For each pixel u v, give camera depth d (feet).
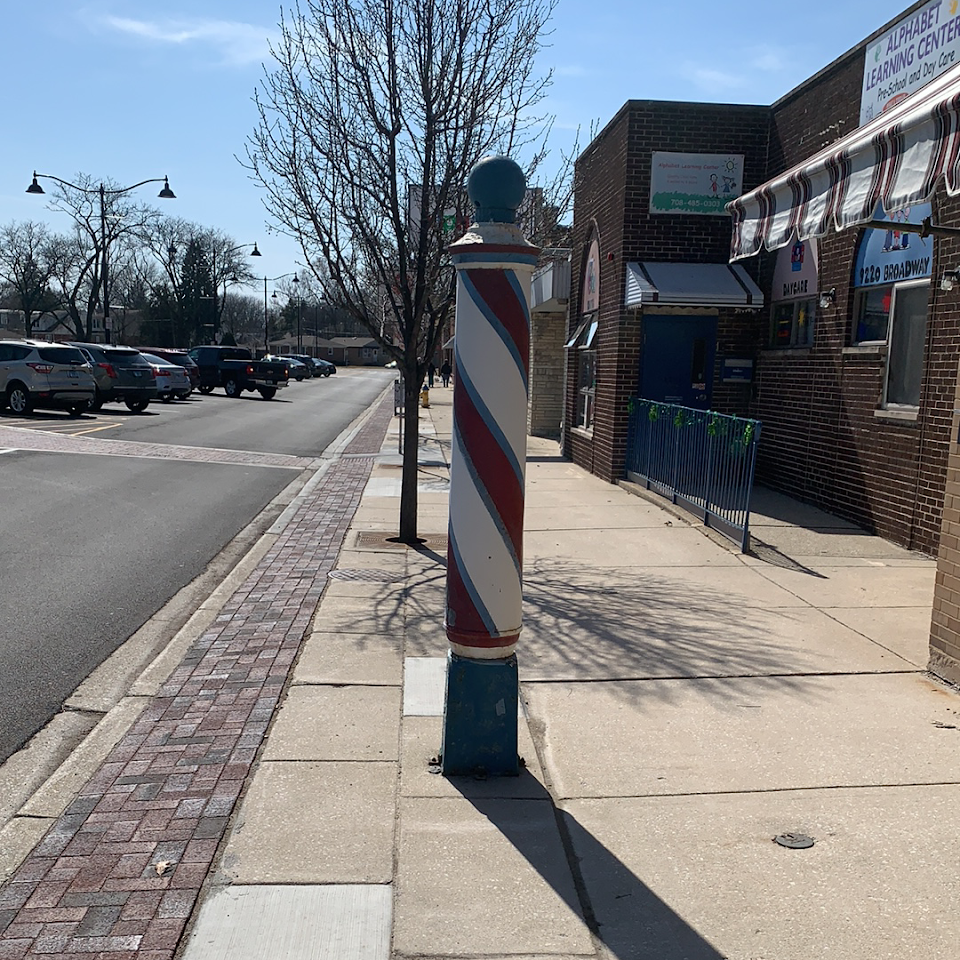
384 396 150.20
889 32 30.76
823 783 13.61
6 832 12.53
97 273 216.95
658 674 18.11
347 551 29.45
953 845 11.91
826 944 9.93
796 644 19.86
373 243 28.07
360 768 14.03
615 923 10.32
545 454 59.06
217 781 13.61
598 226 47.65
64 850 11.70
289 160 39.88
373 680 17.75
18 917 10.32
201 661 18.86
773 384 40.14
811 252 36.22
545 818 12.55
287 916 10.35
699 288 39.65
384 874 11.21
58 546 29.50
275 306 470.39
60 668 19.02
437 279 30.37
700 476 33.14
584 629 20.93
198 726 15.62
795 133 38.65
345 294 28.63
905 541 29.27
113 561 27.99
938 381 27.45
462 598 13.53
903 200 18.97
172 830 12.19
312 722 15.74
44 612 22.62
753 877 11.20
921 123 18.15
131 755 14.49
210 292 305.53
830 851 11.77
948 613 17.51
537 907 10.60
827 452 34.88
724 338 42.22
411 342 29.78
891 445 30.25
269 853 11.64
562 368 72.69
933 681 17.71
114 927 10.14
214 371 126.82
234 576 26.30
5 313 380.17
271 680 17.78
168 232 303.07
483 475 13.20
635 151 41.39
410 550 29.68
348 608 22.68
